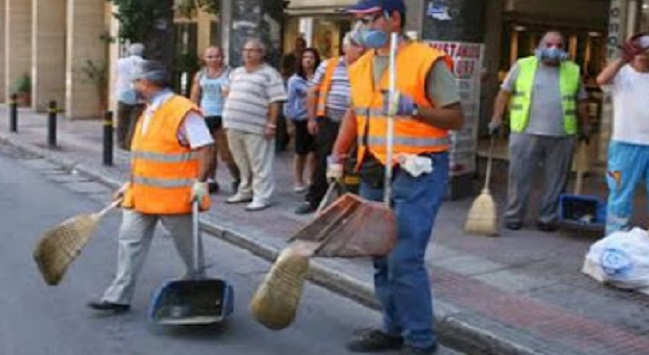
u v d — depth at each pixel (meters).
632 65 7.75
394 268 5.38
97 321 6.19
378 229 5.01
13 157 14.99
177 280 6.20
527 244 8.43
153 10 14.61
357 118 5.51
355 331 6.18
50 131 15.76
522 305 6.54
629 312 6.48
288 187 11.39
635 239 7.13
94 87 21.66
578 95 8.92
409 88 5.19
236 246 8.72
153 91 6.19
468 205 10.27
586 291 6.95
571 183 11.83
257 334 6.04
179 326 6.10
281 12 13.01
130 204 6.28
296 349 5.79
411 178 5.27
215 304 6.06
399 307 5.49
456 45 10.16
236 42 12.82
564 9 17.34
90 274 7.40
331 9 16.91
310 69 10.67
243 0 12.73
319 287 7.28
